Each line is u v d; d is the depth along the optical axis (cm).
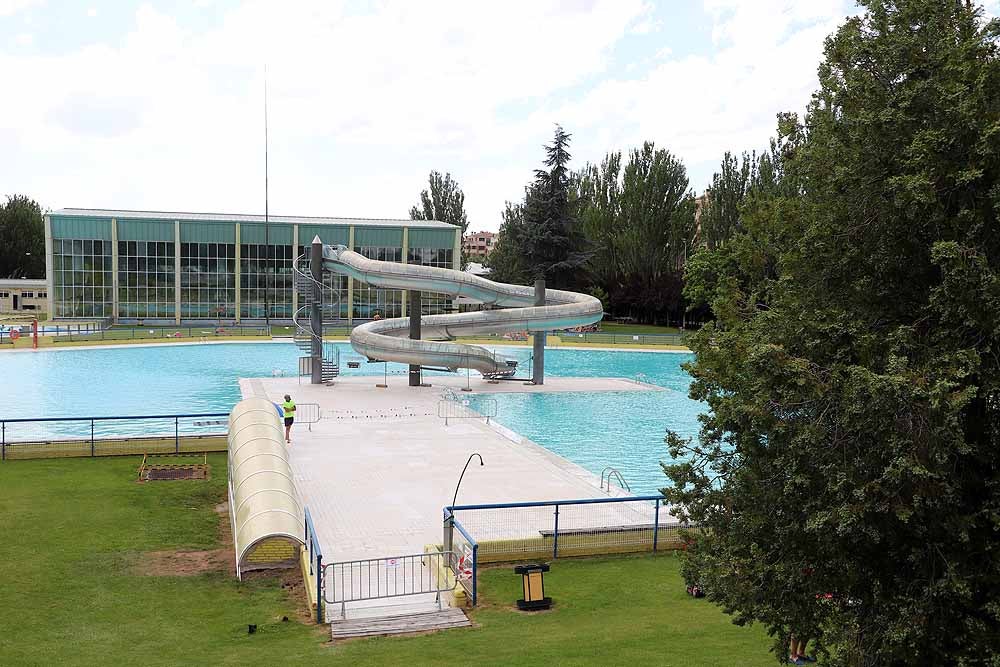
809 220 952
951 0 849
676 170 8625
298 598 1327
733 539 960
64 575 1395
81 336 5859
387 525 1733
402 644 1119
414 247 7838
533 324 3900
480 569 1516
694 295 6431
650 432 3117
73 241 7112
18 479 2045
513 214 10369
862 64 894
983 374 755
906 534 800
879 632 791
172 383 4156
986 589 772
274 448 1759
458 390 3966
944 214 781
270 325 7588
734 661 1045
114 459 2305
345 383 4122
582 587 1418
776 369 809
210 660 1048
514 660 1036
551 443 2909
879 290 868
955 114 772
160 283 7338
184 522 1745
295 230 7556
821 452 819
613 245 8781
